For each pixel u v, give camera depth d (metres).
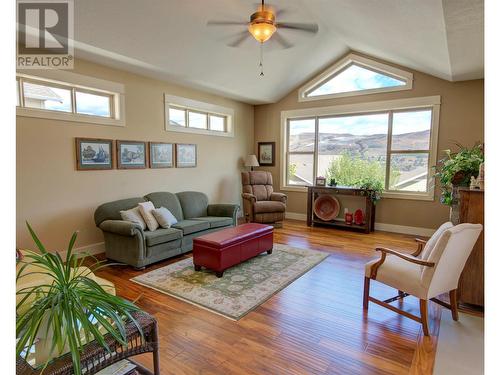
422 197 5.27
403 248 4.51
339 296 2.95
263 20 2.76
